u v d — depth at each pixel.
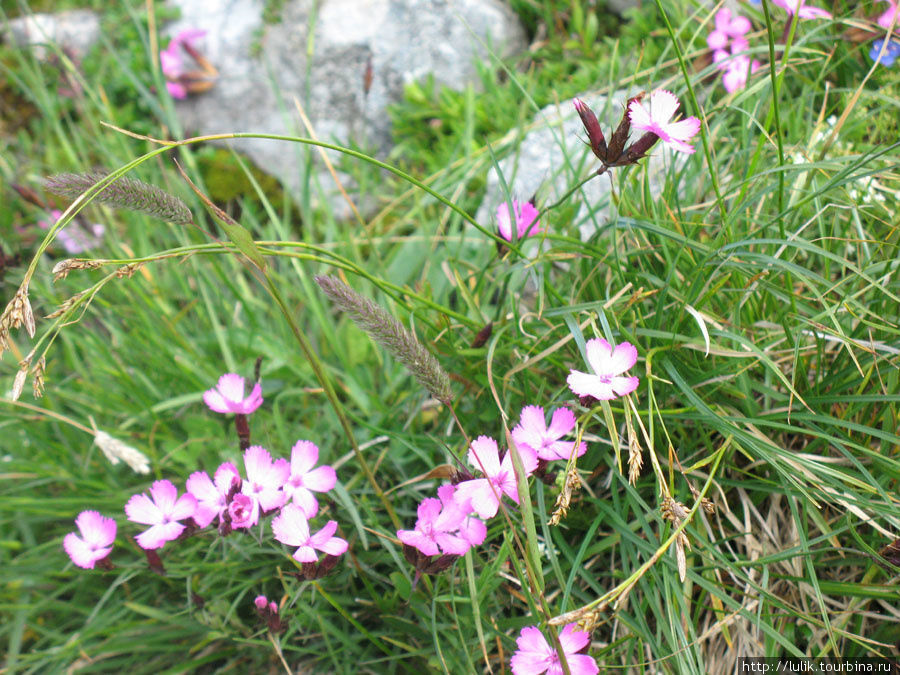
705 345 0.32
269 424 0.39
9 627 0.36
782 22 0.44
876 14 0.42
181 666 0.34
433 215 0.50
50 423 0.42
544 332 0.36
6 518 0.39
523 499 0.26
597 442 0.34
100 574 0.37
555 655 0.27
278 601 0.35
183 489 0.39
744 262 0.32
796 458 0.31
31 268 0.26
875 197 0.38
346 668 0.33
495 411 0.36
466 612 0.32
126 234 0.52
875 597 0.30
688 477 0.33
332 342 0.42
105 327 0.48
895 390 0.32
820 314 0.31
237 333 0.43
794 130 0.40
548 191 0.42
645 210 0.36
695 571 0.32
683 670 0.29
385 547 0.33
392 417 0.39
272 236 0.49
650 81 0.39
